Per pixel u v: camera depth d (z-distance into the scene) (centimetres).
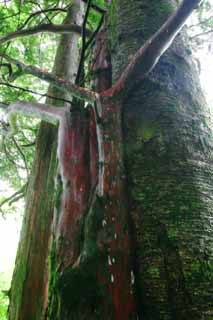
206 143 259
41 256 526
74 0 704
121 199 224
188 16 224
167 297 192
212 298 190
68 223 237
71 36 737
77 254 216
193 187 229
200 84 301
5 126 608
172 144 246
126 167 243
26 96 840
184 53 308
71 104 299
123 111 266
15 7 787
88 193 243
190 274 196
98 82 311
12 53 855
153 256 206
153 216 220
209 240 211
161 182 230
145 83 276
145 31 310
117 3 348
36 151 636
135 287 199
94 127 265
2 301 1150
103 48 333
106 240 207
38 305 485
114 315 185
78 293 193
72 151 272
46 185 580
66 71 684
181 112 265
